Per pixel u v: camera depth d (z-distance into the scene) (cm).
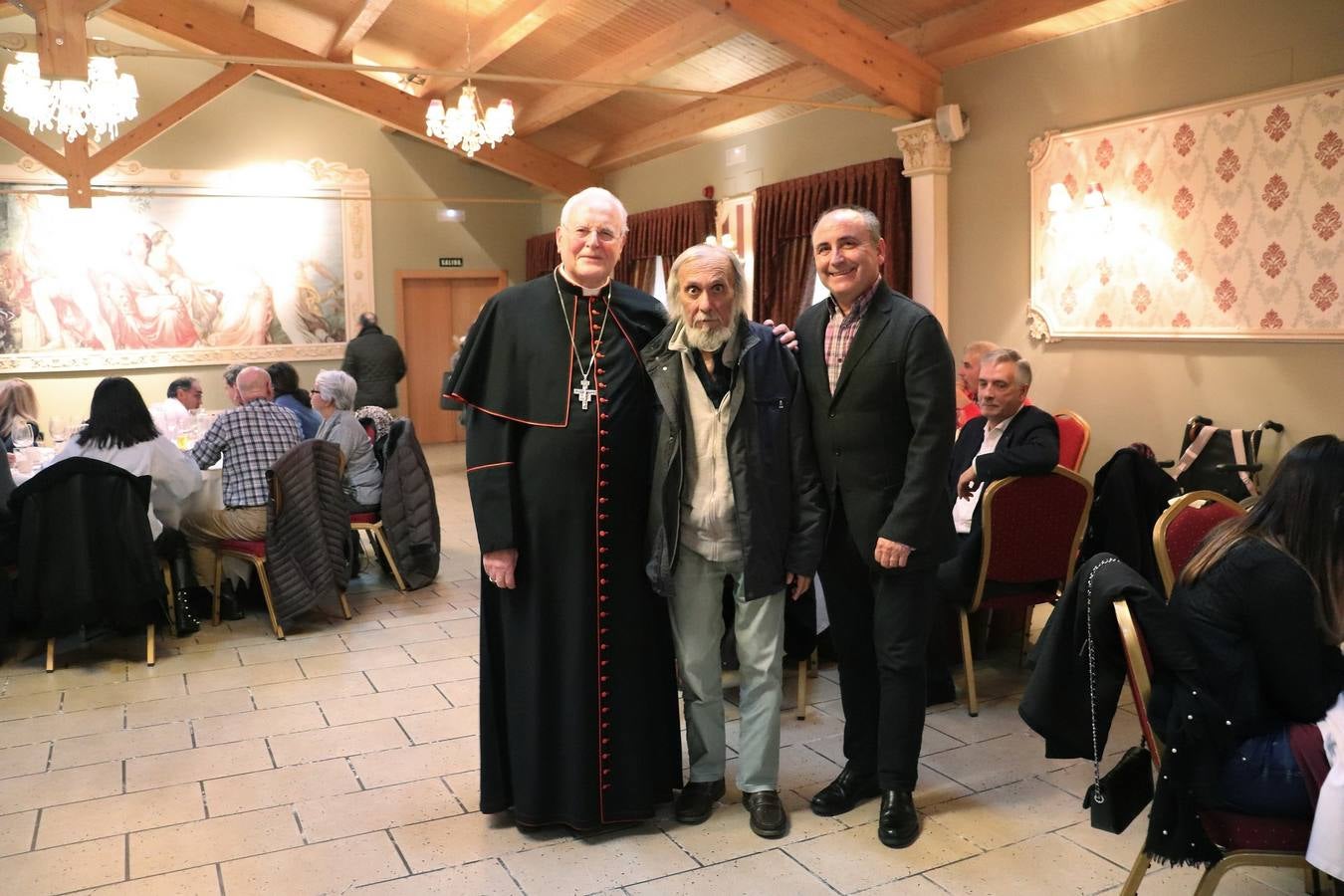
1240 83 487
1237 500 483
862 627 276
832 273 257
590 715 261
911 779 264
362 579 558
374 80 1013
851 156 747
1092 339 572
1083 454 470
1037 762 309
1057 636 213
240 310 1105
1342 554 189
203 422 634
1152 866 246
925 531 250
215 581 468
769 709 270
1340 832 180
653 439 268
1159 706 198
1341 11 447
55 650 432
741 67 799
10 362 1015
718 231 921
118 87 531
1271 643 190
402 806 286
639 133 991
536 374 259
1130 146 536
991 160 622
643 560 267
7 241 1005
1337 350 459
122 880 248
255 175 1099
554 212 1205
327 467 464
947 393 252
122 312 1054
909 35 646
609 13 776
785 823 270
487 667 268
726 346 257
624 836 268
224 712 361
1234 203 491
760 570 257
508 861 255
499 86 985
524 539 260
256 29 1018
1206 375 515
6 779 306
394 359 1007
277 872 251
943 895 236
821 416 266
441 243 1204
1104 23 548
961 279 651
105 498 399
